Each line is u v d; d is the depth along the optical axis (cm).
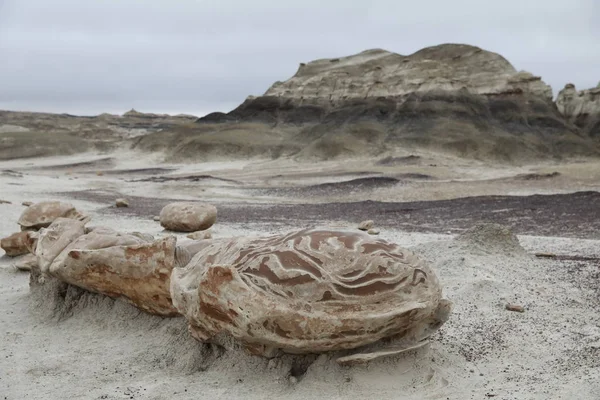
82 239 644
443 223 1611
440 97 5916
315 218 1739
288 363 468
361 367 455
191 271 520
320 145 5359
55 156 6269
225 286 442
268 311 426
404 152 5116
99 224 1428
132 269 580
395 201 2422
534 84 6250
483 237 933
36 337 588
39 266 656
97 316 627
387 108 6088
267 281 443
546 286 732
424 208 2039
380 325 442
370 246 474
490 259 861
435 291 478
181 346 528
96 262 597
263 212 1944
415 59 7144
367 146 5353
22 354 539
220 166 5150
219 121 7212
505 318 610
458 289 707
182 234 1290
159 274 565
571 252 995
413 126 5600
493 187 2744
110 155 6341
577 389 416
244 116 7081
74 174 4356
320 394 433
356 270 453
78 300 652
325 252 460
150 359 523
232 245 514
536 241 1135
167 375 489
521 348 525
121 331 595
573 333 555
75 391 454
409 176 3306
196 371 497
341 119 6075
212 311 458
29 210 1071
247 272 454
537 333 562
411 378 454
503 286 718
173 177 3819
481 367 487
